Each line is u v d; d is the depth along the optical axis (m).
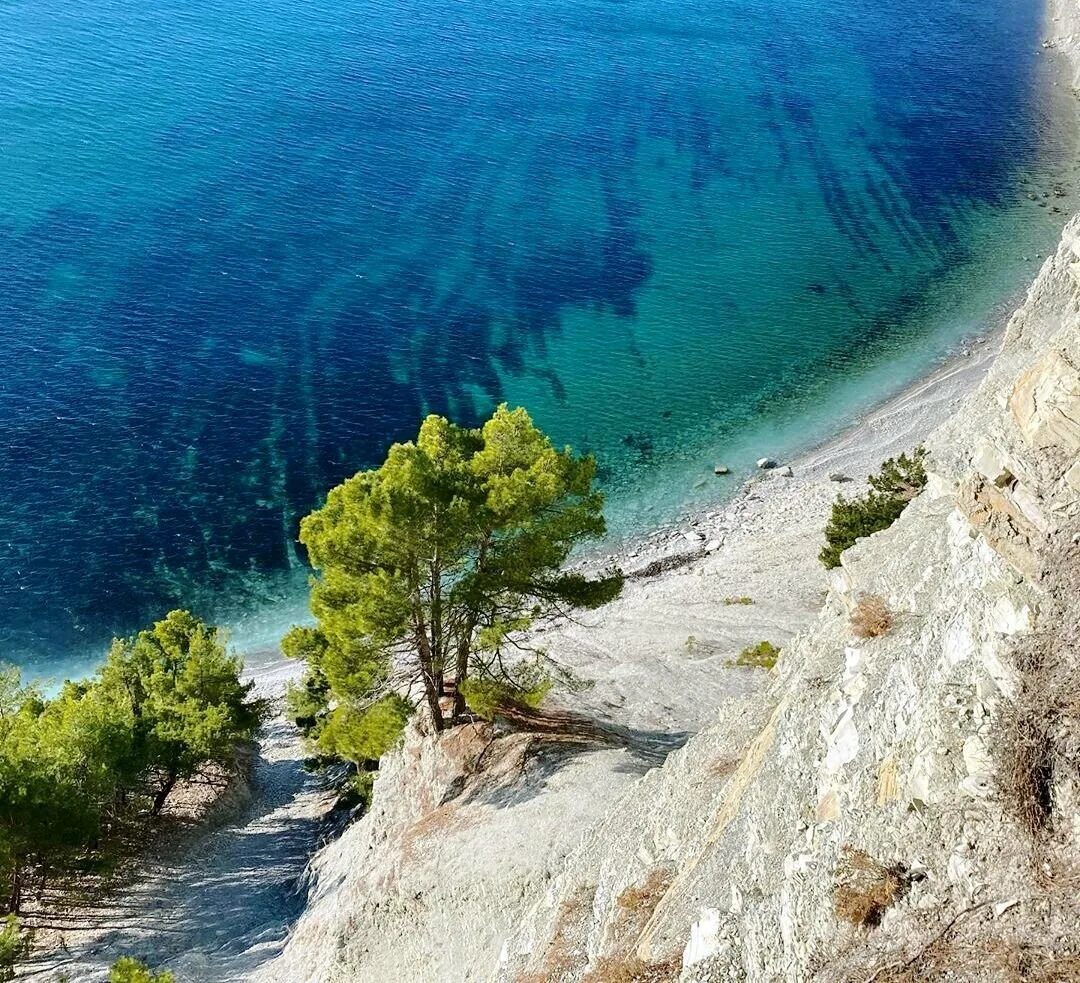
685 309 99.62
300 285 98.25
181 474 75.31
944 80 165.12
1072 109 153.75
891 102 155.12
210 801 56.34
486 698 37.38
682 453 81.19
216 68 149.62
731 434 83.06
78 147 121.38
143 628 65.25
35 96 134.62
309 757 58.22
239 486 74.81
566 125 140.50
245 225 107.81
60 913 45.22
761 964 14.41
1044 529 13.16
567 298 100.19
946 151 138.38
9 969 37.19
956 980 11.18
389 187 119.06
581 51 169.12
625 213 117.38
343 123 135.00
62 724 47.78
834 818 14.68
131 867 49.53
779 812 16.56
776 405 86.25
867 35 185.12
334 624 35.97
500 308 97.56
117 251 100.69
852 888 12.90
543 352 92.12
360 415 82.31
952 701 13.12
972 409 22.77
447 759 39.22
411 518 33.69
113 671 56.91
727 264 107.81
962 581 15.16
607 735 41.56
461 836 34.66
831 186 126.56
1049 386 13.59
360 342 90.94
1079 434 13.09
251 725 57.62
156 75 145.38
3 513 70.94
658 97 152.50
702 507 75.00
